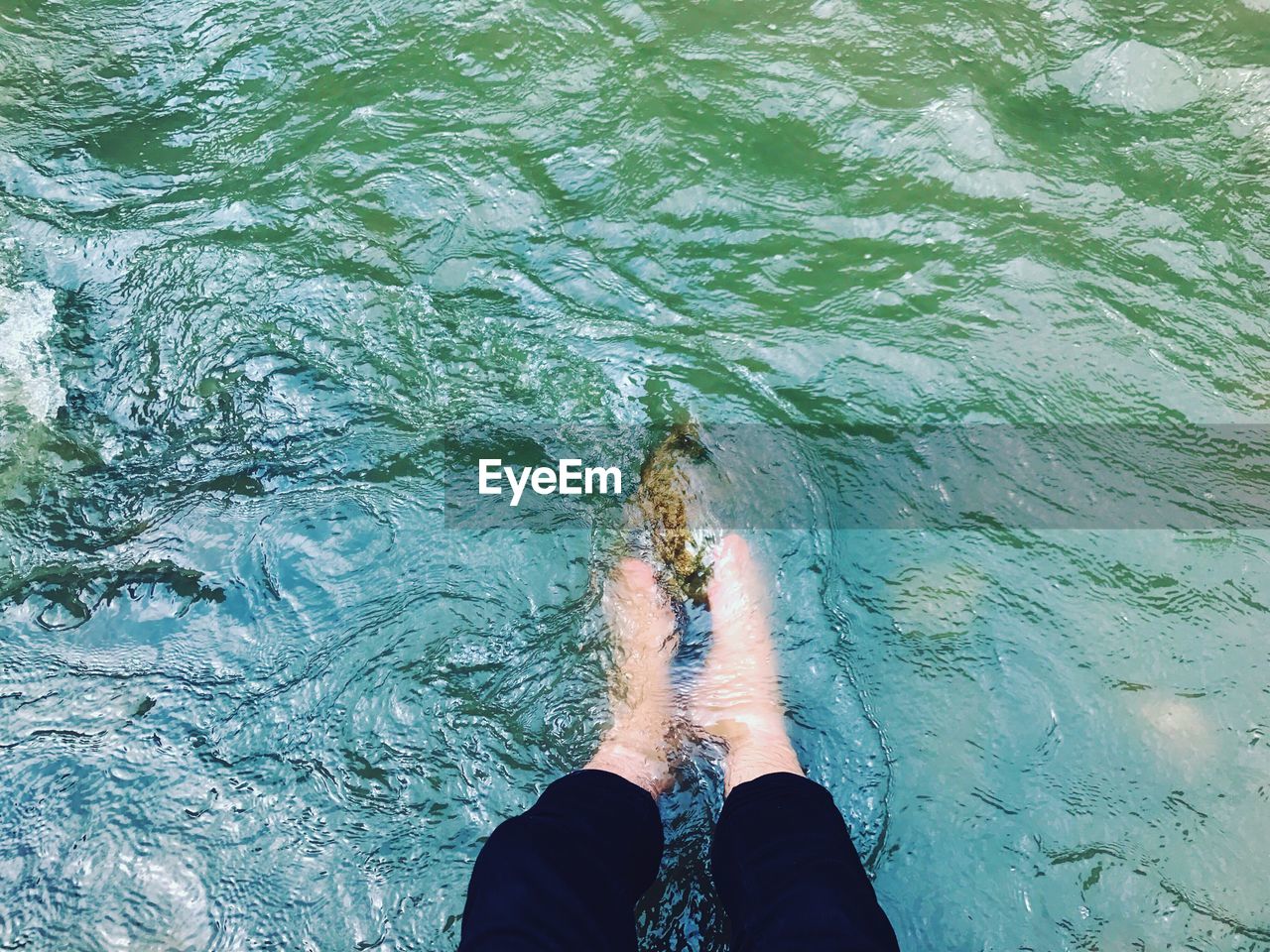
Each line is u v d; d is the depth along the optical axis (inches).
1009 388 80.7
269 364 85.0
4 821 63.1
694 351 83.8
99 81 107.9
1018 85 100.4
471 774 63.9
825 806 55.2
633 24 108.5
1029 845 60.2
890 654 67.9
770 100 100.3
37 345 87.4
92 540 76.3
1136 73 99.9
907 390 81.0
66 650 70.6
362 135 100.5
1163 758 63.2
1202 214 90.5
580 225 92.5
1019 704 65.5
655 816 57.2
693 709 65.8
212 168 99.3
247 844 61.9
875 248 89.7
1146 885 58.6
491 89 103.7
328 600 71.8
